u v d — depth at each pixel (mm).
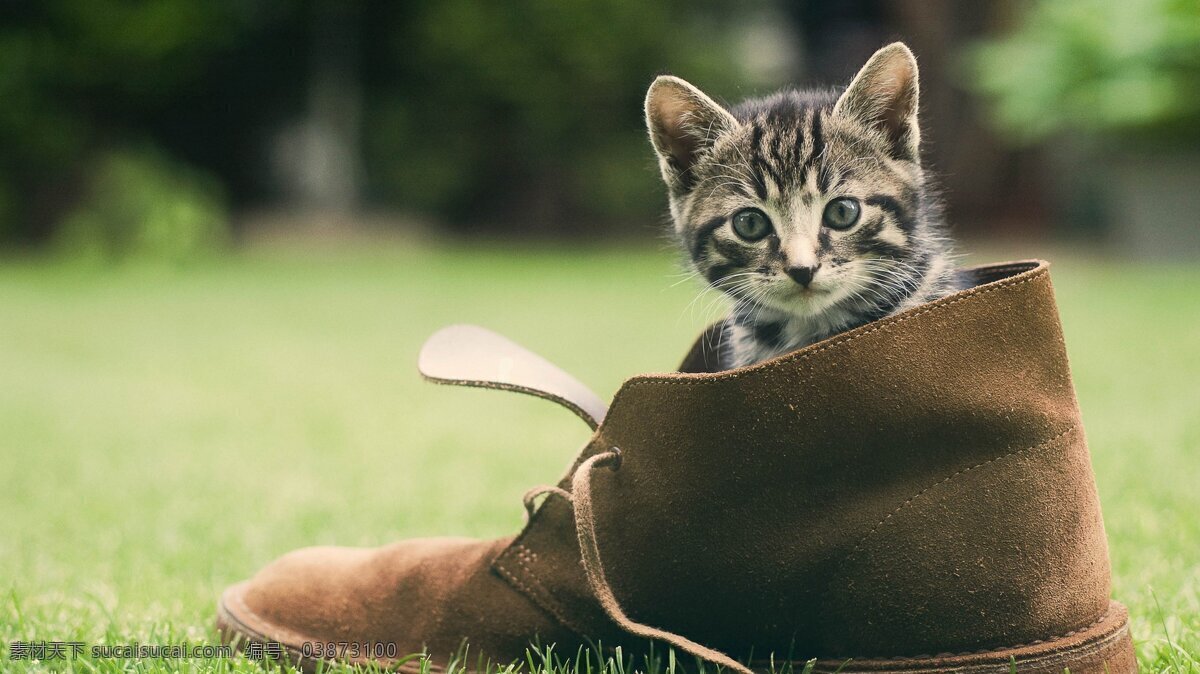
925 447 731
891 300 848
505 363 788
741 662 755
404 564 791
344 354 2186
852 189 851
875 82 855
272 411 1573
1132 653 753
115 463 1231
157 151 4762
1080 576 742
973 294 732
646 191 4676
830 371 726
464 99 4828
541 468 1188
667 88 887
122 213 4238
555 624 765
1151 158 3113
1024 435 734
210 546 978
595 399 794
